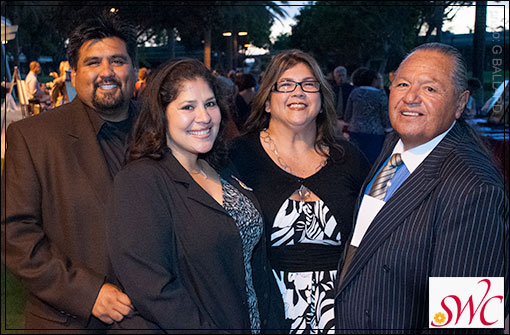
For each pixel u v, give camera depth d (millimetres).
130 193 1317
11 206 1402
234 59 34125
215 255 1378
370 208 1538
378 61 27938
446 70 1391
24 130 1460
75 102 1596
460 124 1524
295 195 1832
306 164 1914
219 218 1410
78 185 1450
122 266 1290
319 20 29781
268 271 1737
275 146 1933
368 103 5184
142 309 1290
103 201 1454
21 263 1372
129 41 1634
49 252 1413
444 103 1380
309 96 1849
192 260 1357
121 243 1293
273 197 1810
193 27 16219
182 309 1291
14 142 1449
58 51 30703
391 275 1376
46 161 1443
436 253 1293
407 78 1425
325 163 1910
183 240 1359
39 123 1483
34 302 1474
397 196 1404
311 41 31453
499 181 1293
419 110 1390
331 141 1970
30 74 9062
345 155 1951
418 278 1340
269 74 1896
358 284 1454
